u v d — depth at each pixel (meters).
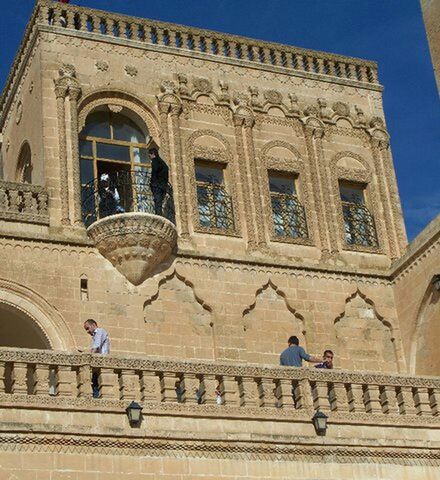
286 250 33.53
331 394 26.30
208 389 24.97
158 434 23.83
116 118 33.91
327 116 36.16
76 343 29.59
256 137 34.84
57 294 29.94
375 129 36.66
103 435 23.38
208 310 31.73
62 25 33.97
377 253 34.78
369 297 33.88
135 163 33.56
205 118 34.41
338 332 33.00
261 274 32.72
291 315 32.66
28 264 29.94
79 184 31.72
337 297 33.41
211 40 35.75
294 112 35.66
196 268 31.98
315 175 35.03
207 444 24.25
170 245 31.27
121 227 30.56
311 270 33.41
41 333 29.66
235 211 33.44
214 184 33.88
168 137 33.56
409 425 26.42
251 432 24.83
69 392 23.64
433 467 26.20
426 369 32.72
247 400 25.25
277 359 31.84
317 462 25.12
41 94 32.53
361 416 26.05
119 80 33.75
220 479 24.08
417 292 33.12
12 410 22.95
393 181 36.22
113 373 24.31
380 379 26.78
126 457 23.48
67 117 32.47
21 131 34.62
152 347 30.53
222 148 34.22
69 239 30.59
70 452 23.05
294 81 36.34
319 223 34.41
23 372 23.39
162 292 31.33
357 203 35.75
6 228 30.16
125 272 30.81
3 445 22.55
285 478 24.64
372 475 25.50
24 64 34.81
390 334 33.66
